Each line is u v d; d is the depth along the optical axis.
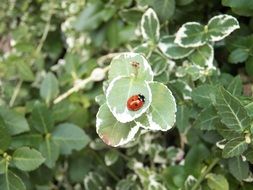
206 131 0.13
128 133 0.11
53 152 0.14
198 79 0.13
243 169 0.12
